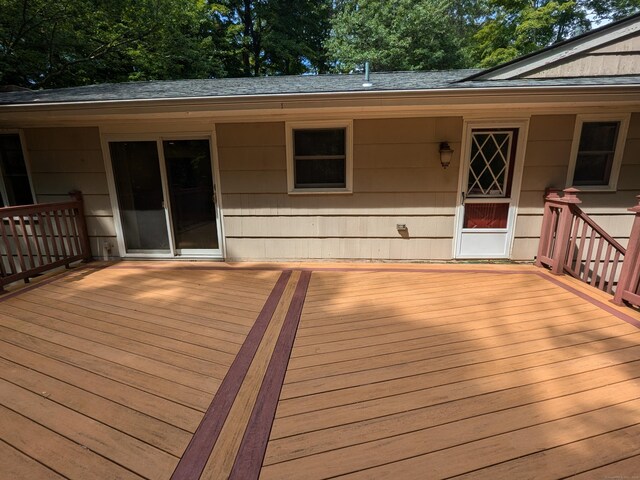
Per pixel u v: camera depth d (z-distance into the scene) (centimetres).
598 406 172
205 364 214
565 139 393
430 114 395
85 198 450
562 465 138
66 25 990
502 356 220
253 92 374
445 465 139
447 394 183
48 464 141
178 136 423
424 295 330
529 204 415
